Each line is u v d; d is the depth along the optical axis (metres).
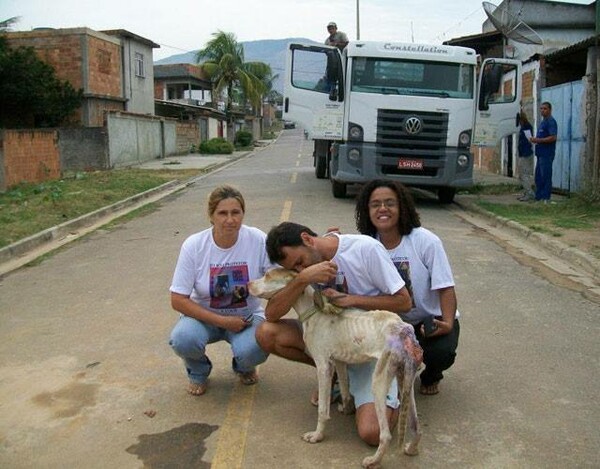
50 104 25.09
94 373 4.79
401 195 3.89
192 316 4.17
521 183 13.98
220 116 44.22
